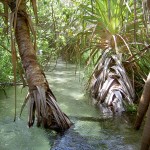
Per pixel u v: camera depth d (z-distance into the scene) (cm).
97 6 480
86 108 414
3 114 383
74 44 521
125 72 442
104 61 482
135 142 290
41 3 607
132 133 313
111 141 294
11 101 441
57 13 575
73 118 366
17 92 489
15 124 350
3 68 545
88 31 488
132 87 450
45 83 321
